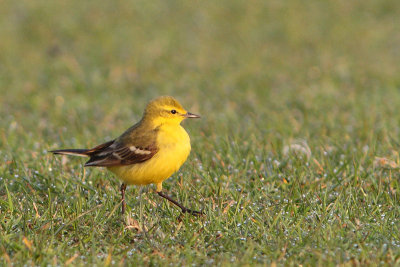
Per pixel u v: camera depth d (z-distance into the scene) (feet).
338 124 50.72
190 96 66.54
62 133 49.32
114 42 89.04
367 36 93.81
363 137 45.27
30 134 48.24
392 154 39.27
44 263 24.36
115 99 65.05
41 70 76.64
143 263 24.88
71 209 30.55
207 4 109.29
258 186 33.86
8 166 37.14
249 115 56.90
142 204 31.04
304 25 99.50
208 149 41.04
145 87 70.49
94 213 30.01
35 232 27.43
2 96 66.18
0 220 28.53
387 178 34.47
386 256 24.53
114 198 32.24
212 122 52.31
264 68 78.79
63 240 27.20
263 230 27.78
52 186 34.24
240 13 105.09
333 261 24.40
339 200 30.86
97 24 96.63
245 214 29.84
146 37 92.17
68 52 84.58
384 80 70.79
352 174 35.42
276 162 37.32
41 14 99.66
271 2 110.73
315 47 88.89
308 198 31.78
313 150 40.75
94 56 82.74
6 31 91.91
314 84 69.87
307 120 52.37
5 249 25.36
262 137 45.96
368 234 26.94
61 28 94.02
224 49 88.28
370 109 56.65
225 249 26.25
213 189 33.58
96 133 49.83
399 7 107.55
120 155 30.25
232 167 36.99
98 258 25.44
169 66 79.30
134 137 30.48
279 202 31.50
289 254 25.57
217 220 28.68
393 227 27.58
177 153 30.42
